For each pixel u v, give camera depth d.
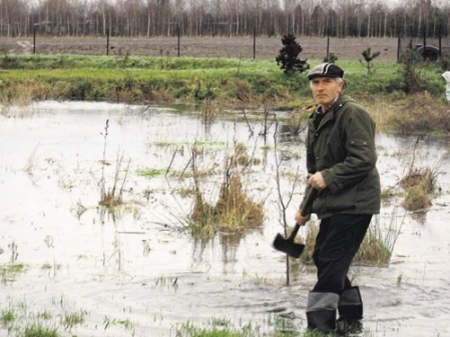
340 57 65.62
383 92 47.53
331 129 8.97
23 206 16.36
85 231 14.20
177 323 9.28
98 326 9.12
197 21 94.00
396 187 19.27
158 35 93.31
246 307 9.94
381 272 11.59
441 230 14.55
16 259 12.16
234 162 20.36
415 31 82.38
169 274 11.41
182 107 44.06
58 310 9.70
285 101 46.84
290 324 9.33
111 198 16.70
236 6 94.31
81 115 38.00
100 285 10.78
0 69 61.06
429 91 46.66
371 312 9.80
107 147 26.16
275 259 12.36
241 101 46.34
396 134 31.77
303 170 21.84
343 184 8.80
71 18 94.50
